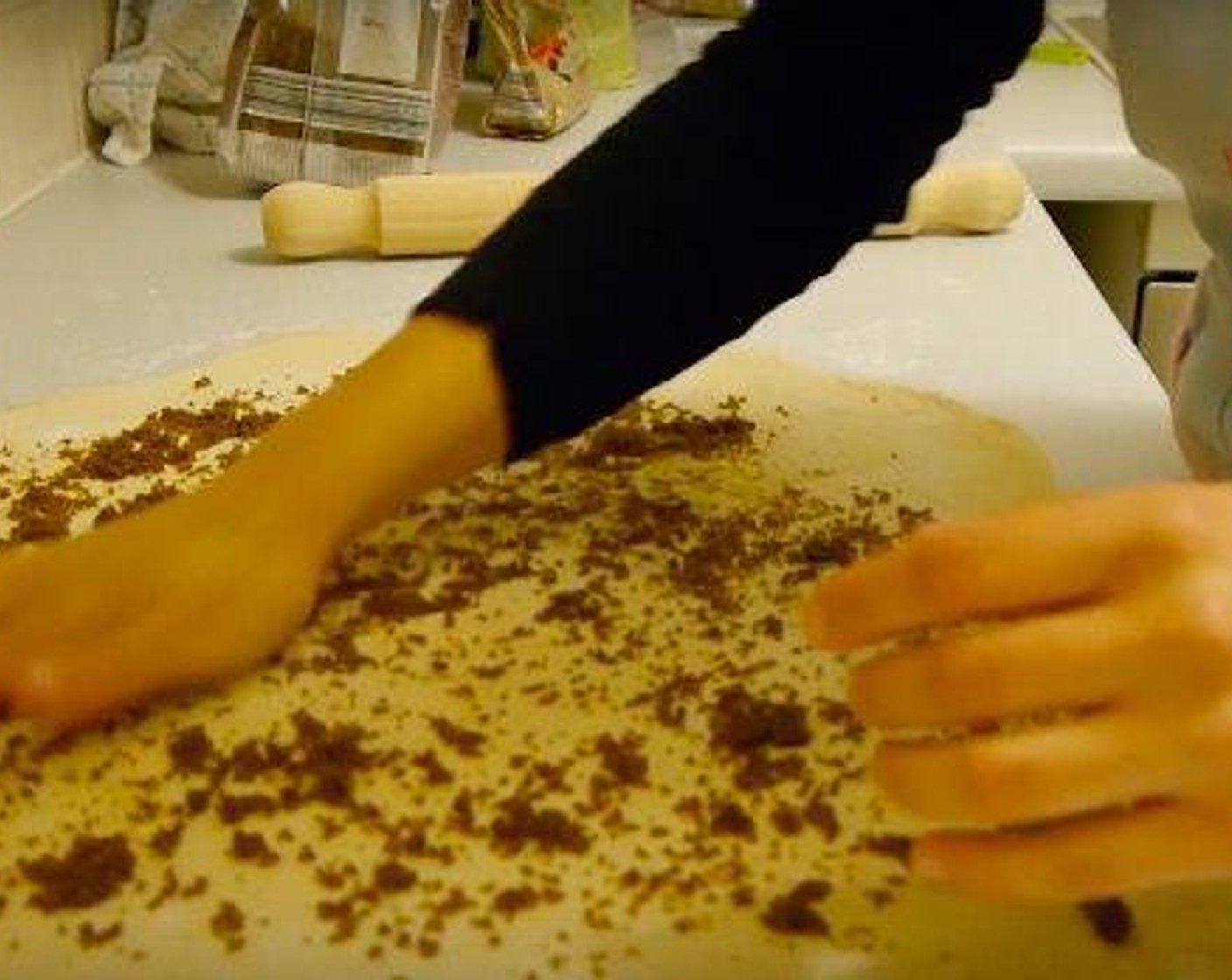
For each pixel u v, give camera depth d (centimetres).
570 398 66
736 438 79
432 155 112
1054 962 48
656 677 61
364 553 68
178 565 59
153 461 75
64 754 56
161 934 49
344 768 56
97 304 95
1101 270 138
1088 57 148
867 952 49
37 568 60
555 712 59
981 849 38
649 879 51
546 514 72
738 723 58
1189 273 128
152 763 56
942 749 36
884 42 69
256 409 81
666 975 48
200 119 120
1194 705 34
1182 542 36
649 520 71
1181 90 72
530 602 65
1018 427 80
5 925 50
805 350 91
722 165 68
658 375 69
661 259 67
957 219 106
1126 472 77
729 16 161
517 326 65
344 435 64
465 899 51
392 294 97
